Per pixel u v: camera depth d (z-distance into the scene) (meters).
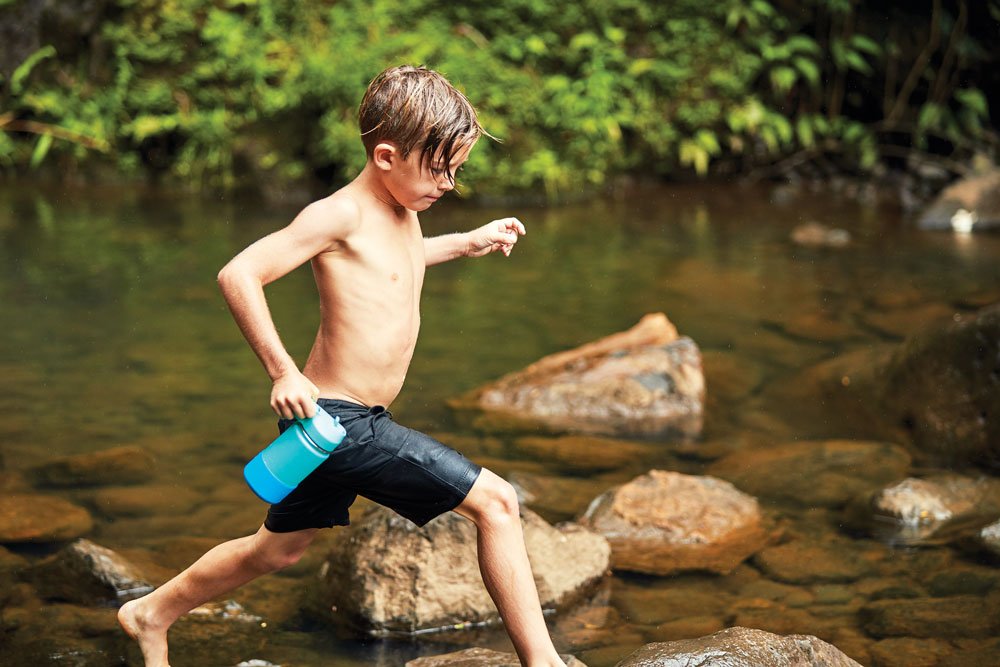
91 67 10.95
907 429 4.89
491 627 3.26
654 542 3.77
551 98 10.73
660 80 11.28
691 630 3.16
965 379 4.78
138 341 6.02
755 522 3.93
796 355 5.91
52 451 4.47
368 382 2.53
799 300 7.00
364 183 2.54
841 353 5.88
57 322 6.32
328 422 2.36
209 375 5.48
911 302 6.89
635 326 6.08
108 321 6.37
